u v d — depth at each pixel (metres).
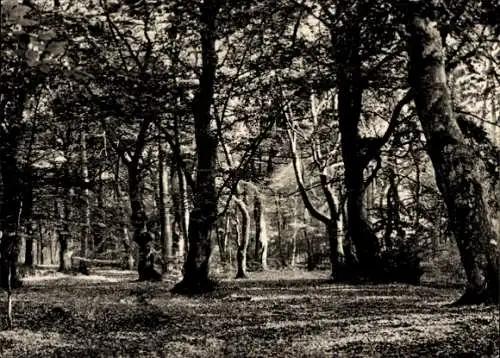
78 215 33.69
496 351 7.92
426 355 8.37
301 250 84.62
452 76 23.28
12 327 13.43
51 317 15.19
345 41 17.64
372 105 35.94
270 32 19.08
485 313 11.65
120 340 11.62
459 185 13.07
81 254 44.44
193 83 23.19
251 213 75.62
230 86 24.48
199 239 23.62
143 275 34.62
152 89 21.25
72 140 32.97
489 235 13.05
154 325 13.67
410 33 13.62
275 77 23.06
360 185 28.42
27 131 21.91
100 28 13.18
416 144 31.86
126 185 44.91
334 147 34.88
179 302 19.30
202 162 24.20
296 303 17.75
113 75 19.16
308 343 10.27
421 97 13.55
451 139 13.27
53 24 10.20
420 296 18.75
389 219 32.03
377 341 9.84
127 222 36.25
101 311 16.38
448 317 11.71
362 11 14.32
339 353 9.08
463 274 30.86
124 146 33.53
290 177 65.38
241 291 23.44
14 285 27.55
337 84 21.42
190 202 25.38
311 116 34.47
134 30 23.48
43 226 27.56
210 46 22.61
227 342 10.86
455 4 13.49
